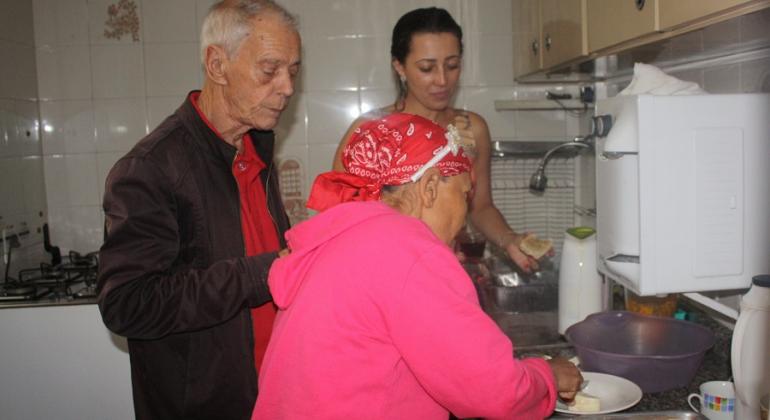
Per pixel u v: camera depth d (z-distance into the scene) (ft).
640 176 4.27
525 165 8.57
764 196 4.33
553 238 8.67
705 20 3.85
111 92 8.52
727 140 4.28
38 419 6.72
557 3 6.53
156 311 3.70
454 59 6.23
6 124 7.66
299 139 8.64
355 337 2.79
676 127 4.25
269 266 3.90
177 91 8.54
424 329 2.68
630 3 4.68
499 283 6.75
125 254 3.73
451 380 2.71
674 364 4.32
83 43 8.45
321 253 3.02
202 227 4.07
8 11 7.82
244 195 4.58
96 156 8.57
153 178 3.85
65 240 8.66
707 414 3.88
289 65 4.02
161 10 8.44
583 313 5.54
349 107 8.63
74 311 6.66
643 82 4.58
